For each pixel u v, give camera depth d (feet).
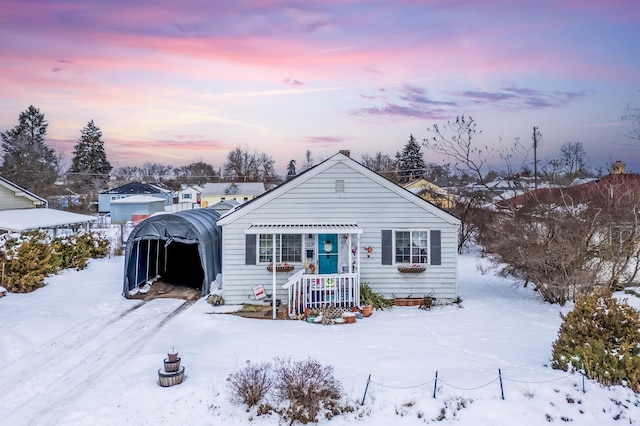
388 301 50.06
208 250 55.21
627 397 25.36
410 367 29.73
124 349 35.32
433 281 51.29
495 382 26.86
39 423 23.65
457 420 23.89
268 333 38.96
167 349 34.47
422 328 40.78
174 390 26.27
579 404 24.91
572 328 29.53
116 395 26.30
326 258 51.08
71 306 48.21
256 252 50.21
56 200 192.24
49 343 36.50
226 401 25.40
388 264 51.13
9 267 53.93
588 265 50.19
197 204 243.40
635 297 49.60
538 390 25.99
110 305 49.75
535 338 37.14
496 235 63.93
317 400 24.86
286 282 49.65
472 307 49.49
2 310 44.80
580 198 55.93
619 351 27.14
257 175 357.41
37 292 54.24
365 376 28.32
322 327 41.29
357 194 51.52
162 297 54.34
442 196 117.50
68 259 72.02
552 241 50.03
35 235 65.77
